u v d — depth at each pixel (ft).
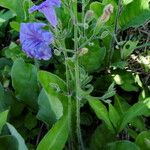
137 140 1.07
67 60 0.97
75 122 1.12
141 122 1.19
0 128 1.06
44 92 1.15
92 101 1.08
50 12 0.89
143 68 1.43
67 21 1.32
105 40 1.35
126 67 1.43
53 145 1.02
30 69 1.24
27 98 1.24
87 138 1.22
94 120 1.29
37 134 1.26
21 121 1.26
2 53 1.51
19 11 1.45
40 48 0.86
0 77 1.38
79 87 0.97
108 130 1.13
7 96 1.24
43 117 1.15
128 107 1.26
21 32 0.88
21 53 1.38
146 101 1.11
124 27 1.35
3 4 1.44
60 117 1.07
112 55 1.39
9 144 1.07
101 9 1.32
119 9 1.32
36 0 1.74
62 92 1.10
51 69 1.43
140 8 1.31
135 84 1.34
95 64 1.29
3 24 1.57
